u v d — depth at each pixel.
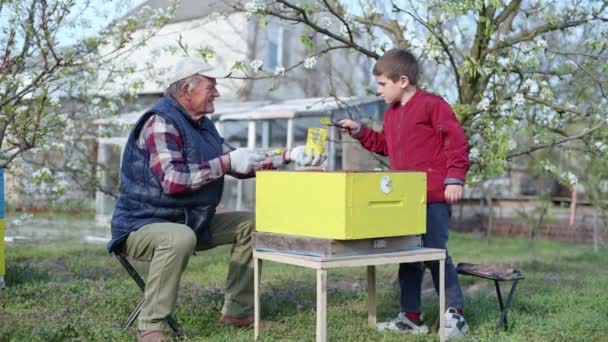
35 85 5.39
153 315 3.61
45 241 9.64
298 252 3.52
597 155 6.00
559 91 6.59
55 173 8.30
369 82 15.85
